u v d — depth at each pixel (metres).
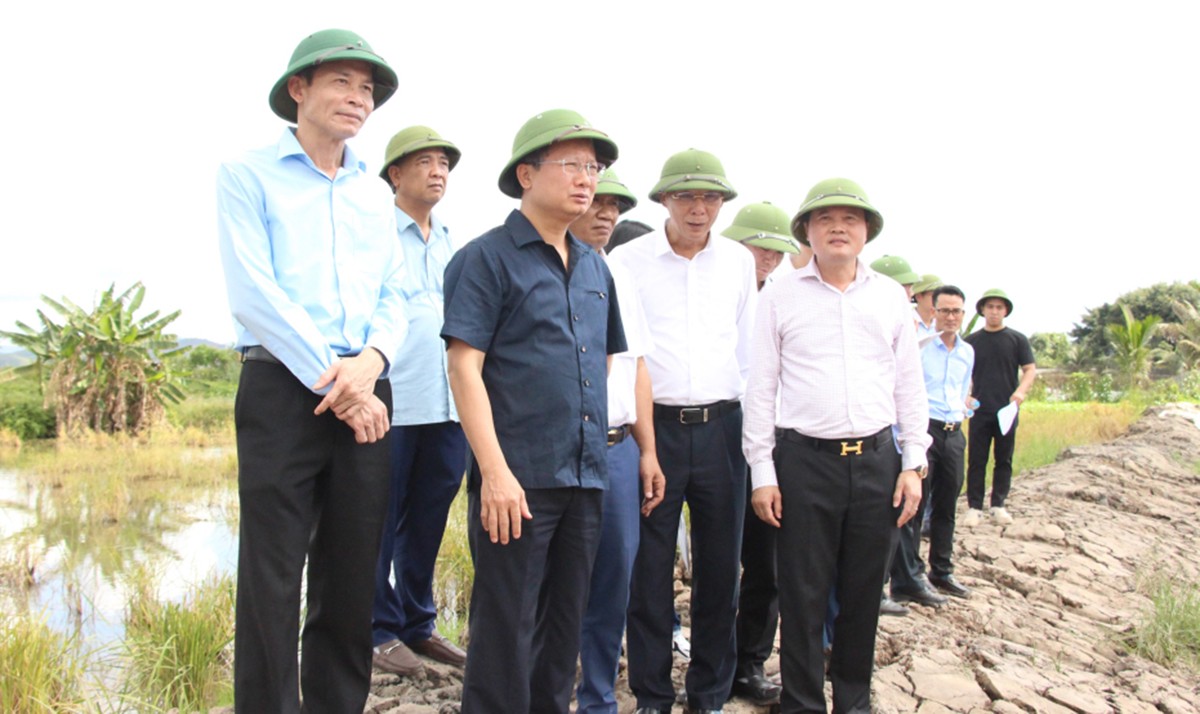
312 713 2.74
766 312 3.44
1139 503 9.22
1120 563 7.00
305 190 2.69
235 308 2.55
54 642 4.57
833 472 3.27
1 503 12.80
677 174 3.46
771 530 3.77
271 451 2.54
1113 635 5.29
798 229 3.47
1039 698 3.96
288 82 2.73
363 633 2.75
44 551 8.90
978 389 7.99
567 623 2.79
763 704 3.78
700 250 3.58
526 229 2.72
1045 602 5.93
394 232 2.94
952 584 5.80
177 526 11.10
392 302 2.85
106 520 11.53
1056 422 16.89
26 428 24.22
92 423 22.95
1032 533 7.55
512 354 2.67
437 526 4.03
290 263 2.62
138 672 4.67
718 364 3.49
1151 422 15.02
